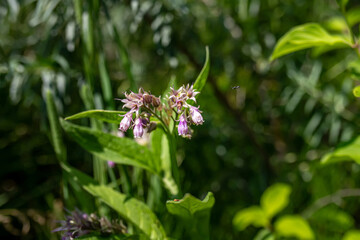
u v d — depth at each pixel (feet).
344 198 2.60
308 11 2.90
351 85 2.58
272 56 1.88
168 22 2.40
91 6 2.06
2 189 2.58
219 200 2.64
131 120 1.60
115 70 2.81
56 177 2.57
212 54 2.76
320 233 2.49
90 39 2.03
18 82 2.32
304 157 2.73
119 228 1.73
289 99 2.81
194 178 2.65
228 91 2.94
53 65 2.28
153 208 1.97
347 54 2.74
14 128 2.72
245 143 2.87
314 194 2.59
